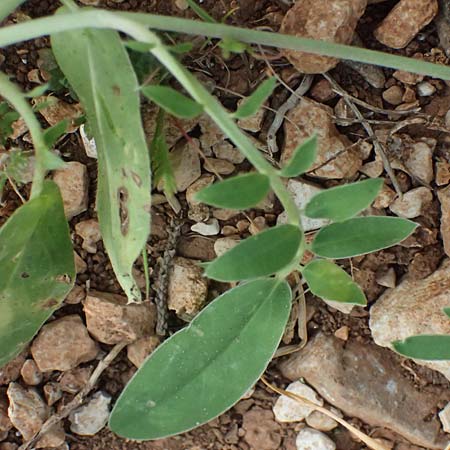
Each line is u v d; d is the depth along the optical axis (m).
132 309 0.24
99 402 0.25
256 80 0.24
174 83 0.24
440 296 0.24
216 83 0.24
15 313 0.22
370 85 0.24
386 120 0.24
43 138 0.20
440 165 0.24
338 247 0.19
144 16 0.20
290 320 0.25
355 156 0.24
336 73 0.24
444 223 0.24
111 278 0.25
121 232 0.21
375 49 0.24
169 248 0.25
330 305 0.25
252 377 0.21
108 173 0.21
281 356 0.25
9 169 0.23
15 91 0.20
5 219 0.24
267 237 0.18
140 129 0.20
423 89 0.24
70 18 0.19
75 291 0.25
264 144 0.24
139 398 0.21
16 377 0.24
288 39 0.21
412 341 0.20
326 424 0.25
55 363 0.24
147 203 0.20
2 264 0.21
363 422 0.25
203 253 0.25
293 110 0.24
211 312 0.20
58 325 0.24
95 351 0.25
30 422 0.24
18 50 0.24
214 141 0.24
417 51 0.24
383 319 0.25
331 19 0.23
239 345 0.20
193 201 0.24
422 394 0.25
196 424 0.21
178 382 0.21
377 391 0.25
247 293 0.20
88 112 0.22
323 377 0.25
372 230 0.19
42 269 0.22
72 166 0.24
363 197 0.19
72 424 0.25
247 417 0.25
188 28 0.20
